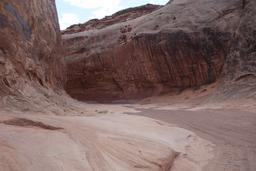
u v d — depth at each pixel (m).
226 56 33.22
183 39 37.75
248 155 8.30
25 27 17.25
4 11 14.54
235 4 36.03
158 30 41.97
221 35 34.44
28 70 16.05
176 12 43.09
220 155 8.66
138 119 15.32
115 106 33.16
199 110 22.25
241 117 15.93
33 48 18.27
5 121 7.77
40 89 16.39
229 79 29.89
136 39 43.41
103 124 11.05
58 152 5.55
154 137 9.77
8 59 13.79
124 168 5.95
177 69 38.56
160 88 40.91
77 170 5.00
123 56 47.19
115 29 54.41
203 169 7.40
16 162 4.63
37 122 8.07
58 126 8.11
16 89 13.01
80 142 6.68
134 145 7.75
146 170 6.23
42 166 4.75
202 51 35.78
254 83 25.52
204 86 34.88
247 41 29.69
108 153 6.49
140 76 44.19
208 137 11.38
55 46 26.27
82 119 11.81
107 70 50.78
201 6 40.47
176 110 24.09
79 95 54.53
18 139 5.89
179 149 9.03
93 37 55.81
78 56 54.97
